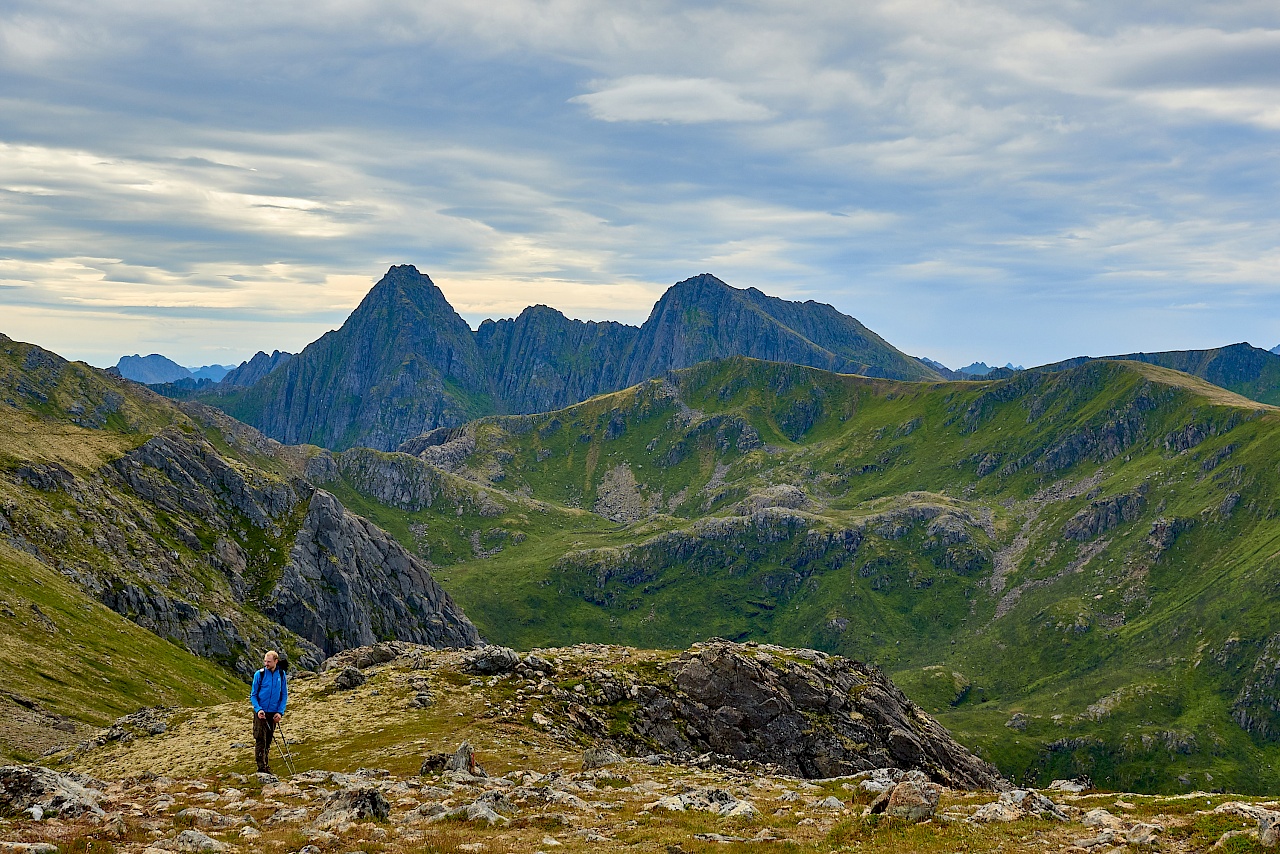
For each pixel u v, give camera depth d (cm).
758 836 3216
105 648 15700
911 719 14512
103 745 8325
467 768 4934
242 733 7806
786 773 11256
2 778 3062
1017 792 4297
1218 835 3003
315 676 11288
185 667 17825
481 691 9894
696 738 11331
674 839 3086
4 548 18325
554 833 3172
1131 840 3042
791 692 13062
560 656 12744
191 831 2630
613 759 6456
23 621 14638
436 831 3009
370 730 7888
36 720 10775
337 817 3145
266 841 2752
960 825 3297
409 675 10406
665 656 13175
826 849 2964
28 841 2430
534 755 7081
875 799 3931
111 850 2439
